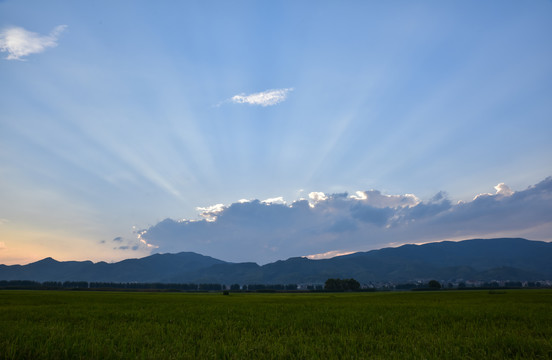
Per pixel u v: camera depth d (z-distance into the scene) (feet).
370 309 75.51
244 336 32.94
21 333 31.60
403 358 23.40
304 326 43.57
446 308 76.79
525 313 59.67
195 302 123.03
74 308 78.84
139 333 33.91
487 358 23.72
